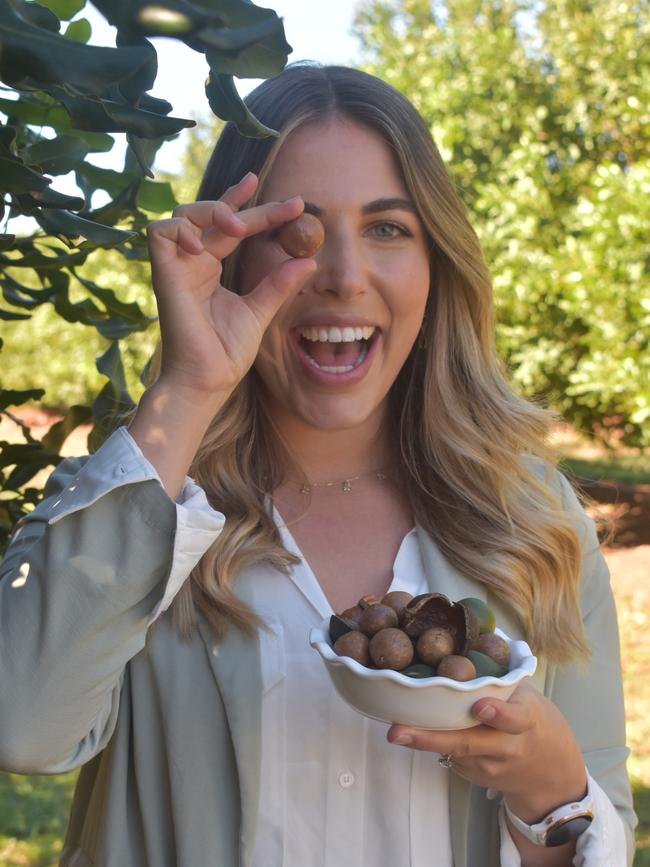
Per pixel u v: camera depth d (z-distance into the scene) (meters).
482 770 1.28
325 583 1.56
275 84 1.53
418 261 1.54
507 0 11.40
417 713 1.17
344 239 1.46
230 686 1.40
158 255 1.17
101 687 1.15
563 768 1.31
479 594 1.57
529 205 9.02
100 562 1.12
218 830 1.38
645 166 8.34
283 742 1.42
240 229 1.18
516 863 1.40
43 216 1.12
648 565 8.62
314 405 1.51
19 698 1.11
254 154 1.52
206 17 0.71
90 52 0.71
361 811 1.41
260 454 1.64
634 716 5.71
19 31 0.70
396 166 1.51
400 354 1.55
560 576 1.59
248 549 1.49
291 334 1.49
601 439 9.34
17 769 1.14
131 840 1.42
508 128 9.97
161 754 1.42
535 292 8.74
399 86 10.33
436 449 1.65
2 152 0.86
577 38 10.21
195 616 1.44
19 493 1.66
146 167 0.84
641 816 4.50
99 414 1.63
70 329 14.20
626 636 7.02
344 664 1.17
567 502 1.76
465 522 1.61
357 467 1.66
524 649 1.26
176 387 1.19
